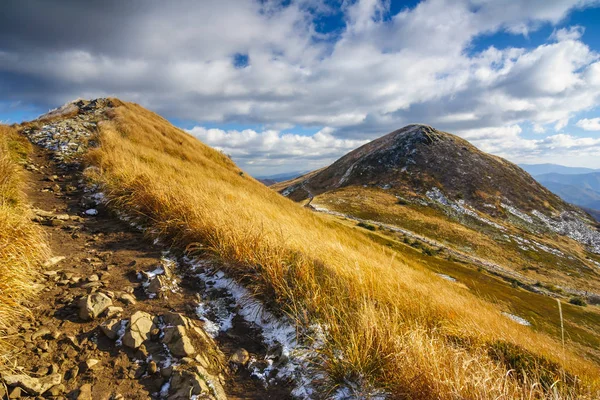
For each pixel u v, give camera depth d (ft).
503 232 246.06
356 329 10.98
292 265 15.06
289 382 9.47
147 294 12.82
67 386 7.89
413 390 8.39
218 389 8.61
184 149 77.56
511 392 9.11
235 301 13.37
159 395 8.19
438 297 23.59
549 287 159.22
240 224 18.56
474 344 15.02
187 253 17.01
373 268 20.42
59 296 11.64
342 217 220.84
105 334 9.95
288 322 12.01
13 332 9.12
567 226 283.18
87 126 59.36
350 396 8.85
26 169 31.12
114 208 22.56
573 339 49.42
